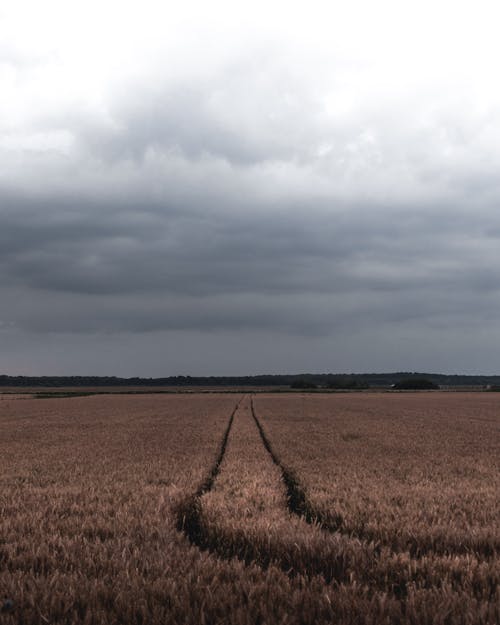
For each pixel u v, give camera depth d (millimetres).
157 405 58156
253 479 10805
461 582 4500
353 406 53125
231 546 5875
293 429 25547
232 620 3523
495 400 70875
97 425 30469
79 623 3572
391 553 5469
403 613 3785
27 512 7488
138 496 8695
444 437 21875
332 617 3646
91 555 5191
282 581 4426
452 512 7566
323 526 7086
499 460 14688
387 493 9047
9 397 91625
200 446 18422
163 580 4301
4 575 4543
